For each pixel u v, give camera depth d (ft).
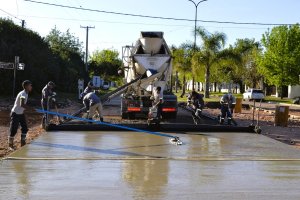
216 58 152.25
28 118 66.64
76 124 45.14
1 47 116.16
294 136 50.52
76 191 19.92
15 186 20.65
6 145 38.73
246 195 19.80
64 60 170.19
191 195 19.60
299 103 154.30
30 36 135.74
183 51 155.84
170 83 64.95
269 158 29.53
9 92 116.16
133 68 62.49
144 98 61.57
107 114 72.95
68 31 209.67
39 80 127.95
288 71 173.99
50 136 38.99
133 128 43.65
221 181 22.36
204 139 38.96
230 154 30.91
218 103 116.47
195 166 26.18
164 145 34.50
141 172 24.12
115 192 19.85
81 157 28.43
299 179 23.12
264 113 95.66
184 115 71.51
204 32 152.05
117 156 29.07
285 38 173.17
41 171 23.95
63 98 126.82
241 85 262.67
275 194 20.07
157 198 18.99
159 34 61.21
